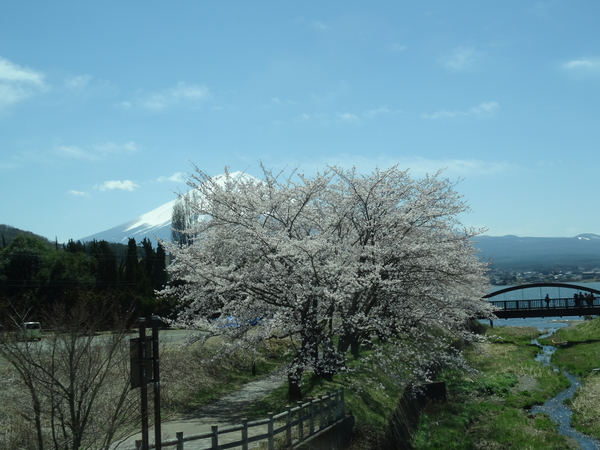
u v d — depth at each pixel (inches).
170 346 821.2
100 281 1432.1
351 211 788.0
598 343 1464.1
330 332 670.5
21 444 418.9
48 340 449.4
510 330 1948.8
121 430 481.1
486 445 697.0
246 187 753.0
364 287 658.8
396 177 815.7
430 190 833.5
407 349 722.2
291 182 764.0
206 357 835.4
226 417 617.6
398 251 703.1
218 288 650.2
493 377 1069.8
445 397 882.1
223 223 717.3
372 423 617.3
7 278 1489.9
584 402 882.1
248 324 688.4
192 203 722.2
